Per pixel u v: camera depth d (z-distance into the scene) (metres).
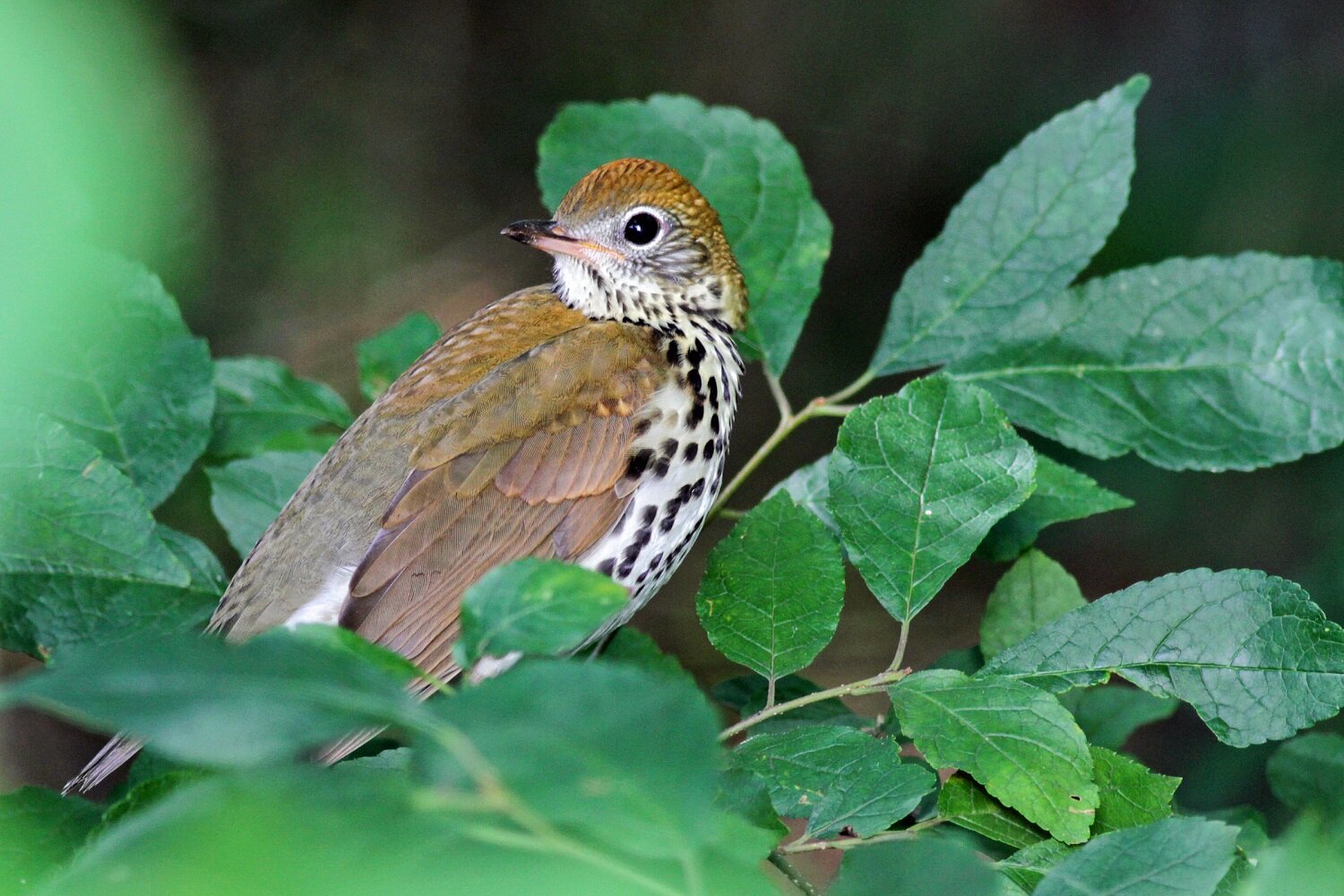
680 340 4.07
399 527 4.04
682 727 2.56
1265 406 4.04
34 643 4.01
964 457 4.01
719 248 4.08
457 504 4.05
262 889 2.10
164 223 2.55
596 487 4.05
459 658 3.44
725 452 4.08
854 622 4.36
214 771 3.94
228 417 4.09
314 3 4.89
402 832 2.35
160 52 4.46
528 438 4.05
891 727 4.03
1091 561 4.34
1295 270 4.04
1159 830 3.93
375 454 4.05
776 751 3.98
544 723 2.48
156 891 2.09
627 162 4.08
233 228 4.72
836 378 4.74
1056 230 4.06
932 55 4.88
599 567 4.06
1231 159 4.34
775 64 4.98
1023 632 4.03
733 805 3.96
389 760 3.97
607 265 4.08
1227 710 3.99
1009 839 3.98
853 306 4.82
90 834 3.94
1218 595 3.99
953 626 4.36
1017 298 4.05
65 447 4.02
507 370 4.06
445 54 5.02
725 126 4.09
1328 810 4.03
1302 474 4.31
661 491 4.06
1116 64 4.57
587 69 5.05
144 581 4.02
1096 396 4.05
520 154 5.02
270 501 4.07
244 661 2.48
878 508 4.01
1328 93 4.34
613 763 2.46
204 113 4.72
